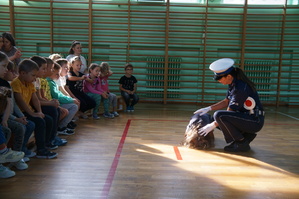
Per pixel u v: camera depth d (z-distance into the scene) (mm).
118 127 3701
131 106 5086
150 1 6023
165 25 6070
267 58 6070
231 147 2770
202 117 3012
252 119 2695
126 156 2508
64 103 3219
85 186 1840
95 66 4148
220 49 6203
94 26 6094
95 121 4051
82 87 3994
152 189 1819
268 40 6051
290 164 2402
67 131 3230
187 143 2865
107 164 2283
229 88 2867
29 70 2270
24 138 2238
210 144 2895
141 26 6109
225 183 1952
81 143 2889
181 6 5953
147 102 6305
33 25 6031
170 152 2670
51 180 1925
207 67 6227
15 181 1893
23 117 2201
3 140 1902
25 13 5863
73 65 3869
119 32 6121
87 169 2156
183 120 4328
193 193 1777
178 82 6258
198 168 2244
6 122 2027
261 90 6180
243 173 2160
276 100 6184
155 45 6219
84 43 6148
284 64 6160
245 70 6117
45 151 2395
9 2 5770
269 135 3482
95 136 3193
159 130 3600
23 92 2338
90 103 3990
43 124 2379
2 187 1792
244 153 2701
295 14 5852
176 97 6320
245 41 6156
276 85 6223
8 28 5988
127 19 6086
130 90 5141
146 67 6141
